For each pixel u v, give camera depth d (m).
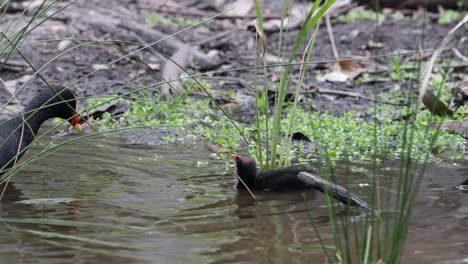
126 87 17.17
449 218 8.40
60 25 21.08
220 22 23.52
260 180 9.80
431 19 23.47
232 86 17.50
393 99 15.87
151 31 20.30
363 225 7.69
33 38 20.00
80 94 16.66
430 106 13.84
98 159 11.41
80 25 20.81
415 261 7.04
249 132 13.38
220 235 7.79
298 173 9.78
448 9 24.12
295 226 8.16
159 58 19.38
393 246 6.53
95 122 14.49
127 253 7.17
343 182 9.98
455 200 9.13
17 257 7.02
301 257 7.14
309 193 9.72
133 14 23.28
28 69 18.08
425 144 12.32
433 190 9.60
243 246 7.44
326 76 17.97
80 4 23.34
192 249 7.32
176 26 22.44
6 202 8.97
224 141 12.78
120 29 20.50
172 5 24.94
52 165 10.96
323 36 21.78
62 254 7.12
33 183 9.89
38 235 7.71
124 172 10.57
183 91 16.36
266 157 10.72
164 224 8.13
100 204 8.90
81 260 6.96
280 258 7.11
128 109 15.58
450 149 12.35
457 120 13.90
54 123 14.66
